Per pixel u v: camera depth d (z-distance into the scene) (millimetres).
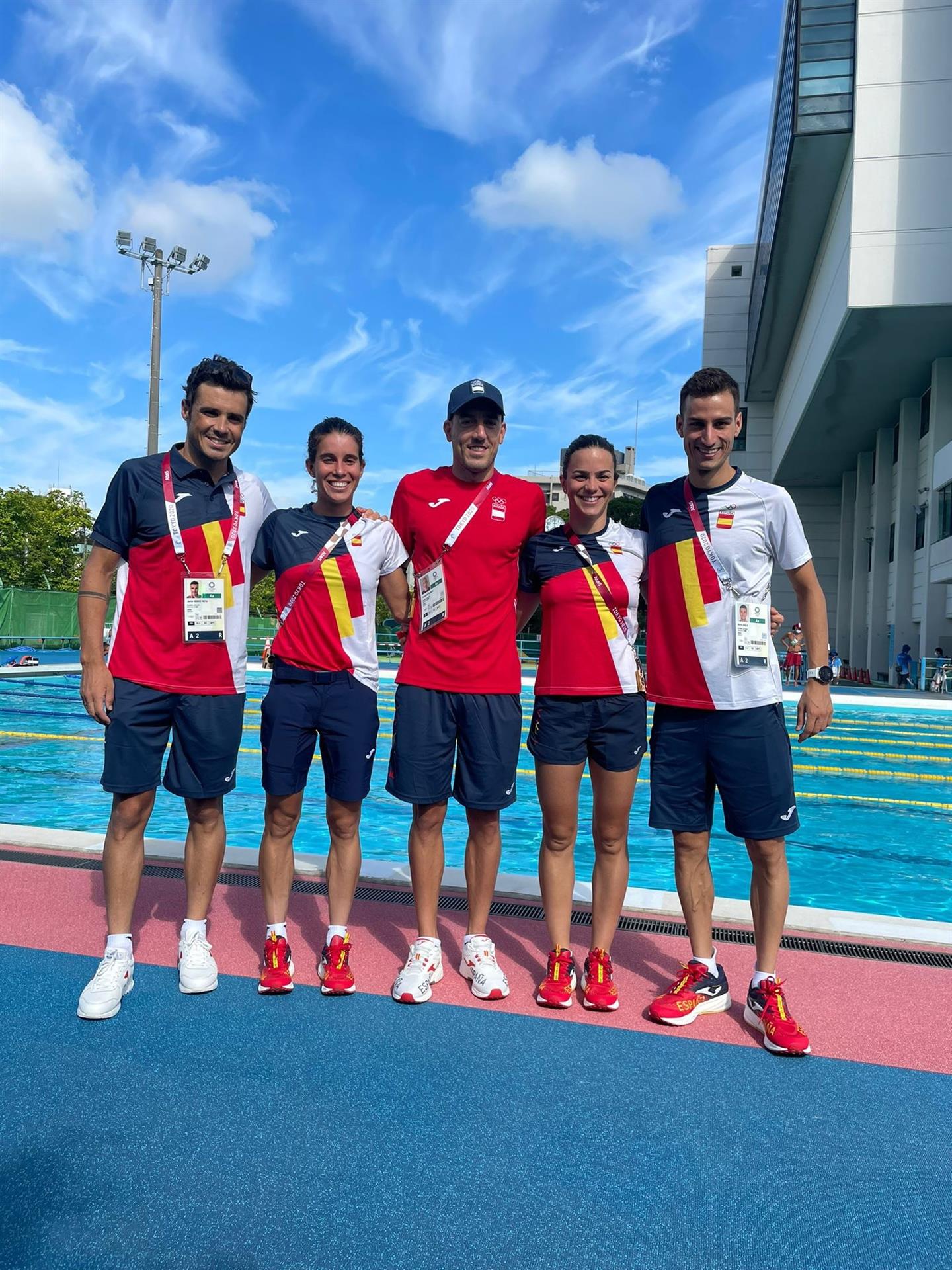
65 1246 1372
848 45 17828
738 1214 1519
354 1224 1452
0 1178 1534
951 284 17094
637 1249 1422
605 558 2578
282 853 2523
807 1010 2406
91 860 3600
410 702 2562
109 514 2418
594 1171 1627
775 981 2299
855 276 17516
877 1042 2221
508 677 2584
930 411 21109
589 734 2566
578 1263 1382
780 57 22641
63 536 32250
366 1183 1563
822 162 18625
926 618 20500
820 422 25531
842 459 29906
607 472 2537
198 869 2490
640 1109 1863
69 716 11055
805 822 6648
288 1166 1601
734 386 2398
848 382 22000
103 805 6230
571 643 2545
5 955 2586
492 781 2543
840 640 31922
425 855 2572
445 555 2559
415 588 2637
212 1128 1717
